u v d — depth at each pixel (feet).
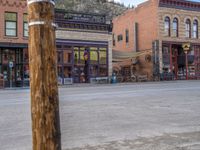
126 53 151.53
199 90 74.79
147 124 32.12
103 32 135.74
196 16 157.89
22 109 43.24
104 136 26.50
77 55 129.80
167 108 44.09
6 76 112.68
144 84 108.58
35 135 7.73
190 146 22.68
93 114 38.40
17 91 86.74
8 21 113.70
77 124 31.94
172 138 25.53
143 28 156.25
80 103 49.85
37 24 7.66
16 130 29.30
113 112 40.11
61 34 125.49
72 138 25.76
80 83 126.82
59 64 124.98
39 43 7.66
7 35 113.29
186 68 153.07
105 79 131.03
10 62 111.65
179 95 62.75
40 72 7.66
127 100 54.34
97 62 134.51
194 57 156.15
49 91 7.71
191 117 36.52
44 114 7.67
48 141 7.69
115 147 22.65
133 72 157.17
